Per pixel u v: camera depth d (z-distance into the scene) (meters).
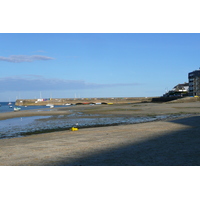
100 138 13.20
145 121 26.03
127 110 49.91
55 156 9.12
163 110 46.00
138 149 9.79
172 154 8.71
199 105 63.69
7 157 9.31
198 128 15.68
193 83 113.31
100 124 24.66
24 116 42.31
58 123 27.20
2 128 24.50
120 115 36.78
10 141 14.28
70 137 14.16
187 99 86.94
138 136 13.34
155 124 19.25
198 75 110.31
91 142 11.94
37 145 11.82
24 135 18.89
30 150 10.54
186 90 146.50
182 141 11.21
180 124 18.41
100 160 8.27
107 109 57.22
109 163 7.88
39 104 166.25
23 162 8.41
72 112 49.75
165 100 118.12
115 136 13.72
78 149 10.27
